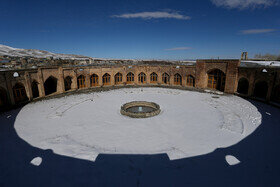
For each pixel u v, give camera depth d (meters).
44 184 5.98
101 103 16.17
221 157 7.36
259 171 6.45
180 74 23.69
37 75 17.34
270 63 19.11
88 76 22.62
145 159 7.30
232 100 16.44
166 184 5.90
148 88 23.12
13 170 6.68
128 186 5.86
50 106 15.21
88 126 10.93
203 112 13.31
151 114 12.61
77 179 6.18
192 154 7.63
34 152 7.87
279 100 14.36
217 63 19.91
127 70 24.83
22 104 15.58
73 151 7.94
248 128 10.13
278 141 8.57
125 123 11.40
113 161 7.18
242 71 17.59
